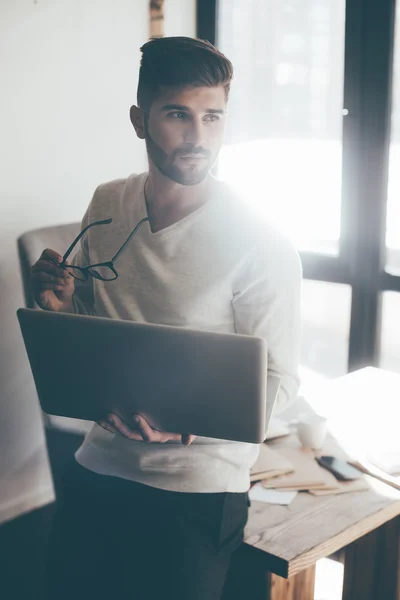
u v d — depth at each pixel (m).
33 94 2.70
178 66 1.30
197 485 1.37
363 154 2.80
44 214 2.81
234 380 1.22
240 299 1.38
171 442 1.39
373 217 2.81
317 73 2.91
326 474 1.70
